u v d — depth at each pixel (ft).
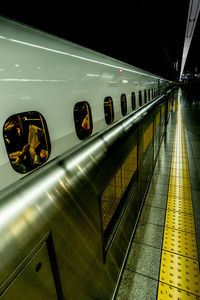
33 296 2.07
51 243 2.36
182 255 7.13
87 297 3.67
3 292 1.65
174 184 12.21
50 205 2.31
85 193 3.18
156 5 8.48
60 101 5.49
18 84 4.10
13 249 1.74
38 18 2.97
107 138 4.33
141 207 9.57
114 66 9.25
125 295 5.90
